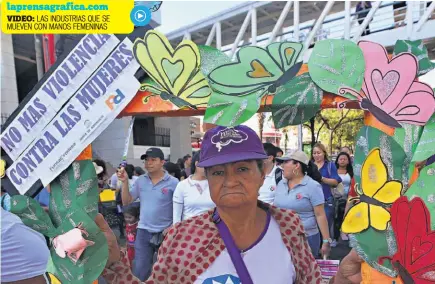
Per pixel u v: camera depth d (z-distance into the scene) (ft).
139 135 45.29
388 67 4.25
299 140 29.25
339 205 13.53
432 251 4.17
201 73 4.43
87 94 4.73
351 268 4.75
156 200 10.02
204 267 3.44
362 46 4.28
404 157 4.36
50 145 4.75
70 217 4.60
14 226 5.28
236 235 3.51
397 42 4.28
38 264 5.42
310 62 4.29
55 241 4.58
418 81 4.20
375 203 4.39
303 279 3.77
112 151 34.86
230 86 4.30
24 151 4.81
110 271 4.60
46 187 4.80
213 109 4.26
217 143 3.35
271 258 3.52
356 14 23.21
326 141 64.34
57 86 4.75
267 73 4.32
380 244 4.33
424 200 4.24
